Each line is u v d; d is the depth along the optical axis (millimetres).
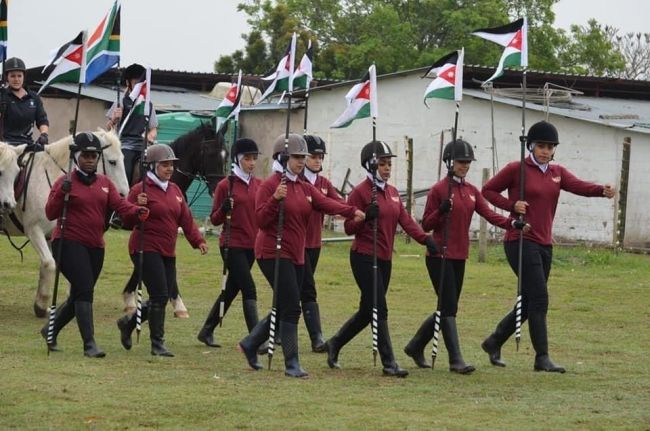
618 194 59750
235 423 18328
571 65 106188
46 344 26000
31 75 67625
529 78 73500
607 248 58938
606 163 64438
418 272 44219
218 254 47938
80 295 24547
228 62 101375
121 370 22859
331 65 102125
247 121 70438
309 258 26562
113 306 33406
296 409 19406
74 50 25984
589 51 106562
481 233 49438
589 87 77062
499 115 65938
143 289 36344
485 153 66375
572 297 38344
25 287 37125
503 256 51344
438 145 67250
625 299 37969
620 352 27016
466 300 36906
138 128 35781
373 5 107312
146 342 27062
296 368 22734
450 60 24938
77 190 24562
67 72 25984
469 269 45875
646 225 64188
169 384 21422
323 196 23094
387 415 19109
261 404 19750
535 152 24406
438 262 23891
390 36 101562
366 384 22016
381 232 23359
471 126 66688
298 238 22812
